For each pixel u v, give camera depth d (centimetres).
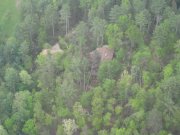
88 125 19938
